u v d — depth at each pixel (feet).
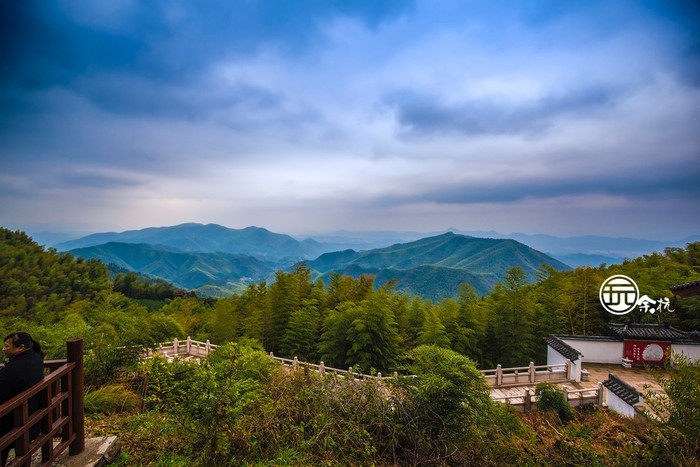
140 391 28.99
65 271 258.98
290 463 15.67
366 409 19.81
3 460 12.32
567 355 55.31
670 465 18.28
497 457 18.74
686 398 19.27
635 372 57.82
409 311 81.56
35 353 13.25
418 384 21.13
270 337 73.92
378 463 17.65
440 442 18.81
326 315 76.02
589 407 43.47
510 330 64.64
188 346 62.28
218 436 15.76
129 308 112.57
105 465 14.88
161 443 17.40
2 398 12.00
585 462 19.07
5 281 222.28
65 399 13.84
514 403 41.96
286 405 19.43
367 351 61.46
